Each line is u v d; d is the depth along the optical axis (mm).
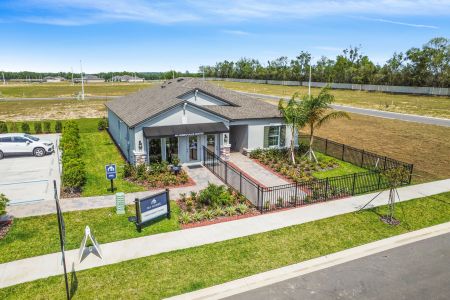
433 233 14312
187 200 17047
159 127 22172
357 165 24078
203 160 24172
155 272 11258
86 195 17969
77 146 25281
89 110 56656
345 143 31453
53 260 11922
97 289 10398
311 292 10453
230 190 17906
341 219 15359
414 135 35156
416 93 86562
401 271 11570
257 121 25672
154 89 36438
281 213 15953
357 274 11391
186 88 28406
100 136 34344
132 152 23172
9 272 11188
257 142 26172
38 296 10055
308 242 13344
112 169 18281
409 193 18594
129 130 23656
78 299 9953
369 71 107250
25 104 66188
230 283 10789
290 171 22000
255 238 13570
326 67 126250
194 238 13531
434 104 62906
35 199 17406
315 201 17375
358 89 102438
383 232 14266
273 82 140125
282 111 24109
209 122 23828
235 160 25078
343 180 20562
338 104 63219
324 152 27609
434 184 20047
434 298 10195
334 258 12289
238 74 172000
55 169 23234
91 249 12617
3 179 20906
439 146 30281
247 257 12219
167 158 23047
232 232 14047
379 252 12789
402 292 10461
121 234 13789
